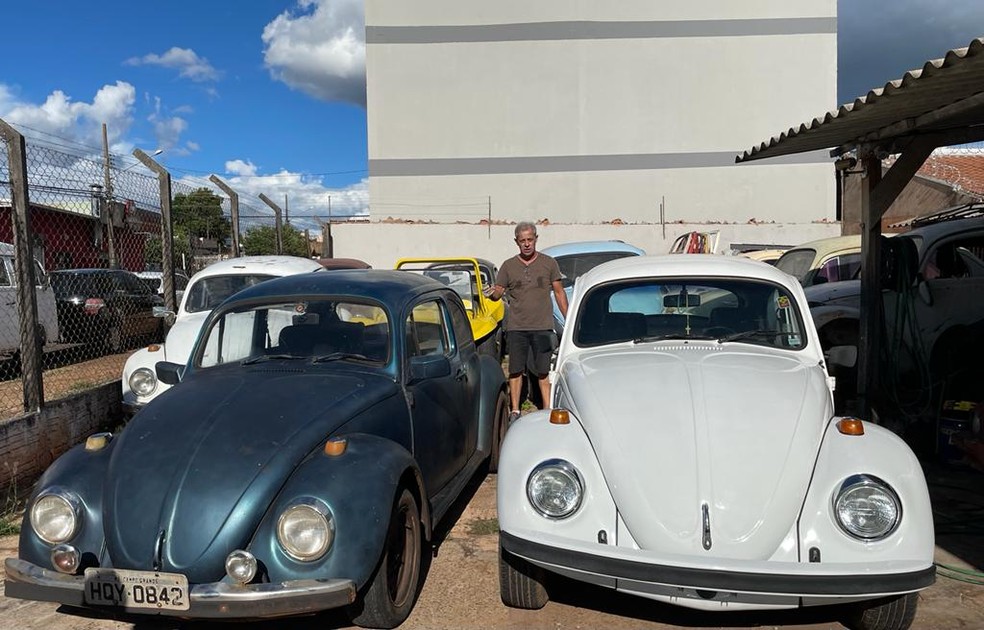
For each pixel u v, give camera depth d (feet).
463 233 63.93
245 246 97.19
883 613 10.73
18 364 37.93
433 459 14.53
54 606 12.93
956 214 25.62
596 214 78.74
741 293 14.99
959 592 12.60
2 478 18.15
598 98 77.97
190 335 22.95
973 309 20.29
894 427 21.18
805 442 10.90
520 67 77.97
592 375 13.17
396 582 11.88
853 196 70.90
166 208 29.37
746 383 12.21
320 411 11.84
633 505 10.42
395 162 78.84
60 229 47.52
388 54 78.18
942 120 17.42
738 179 78.18
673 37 77.51
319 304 14.48
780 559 10.02
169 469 10.64
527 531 10.71
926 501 10.18
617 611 12.30
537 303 23.04
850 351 15.08
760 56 77.41
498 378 19.39
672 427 11.18
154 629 12.01
